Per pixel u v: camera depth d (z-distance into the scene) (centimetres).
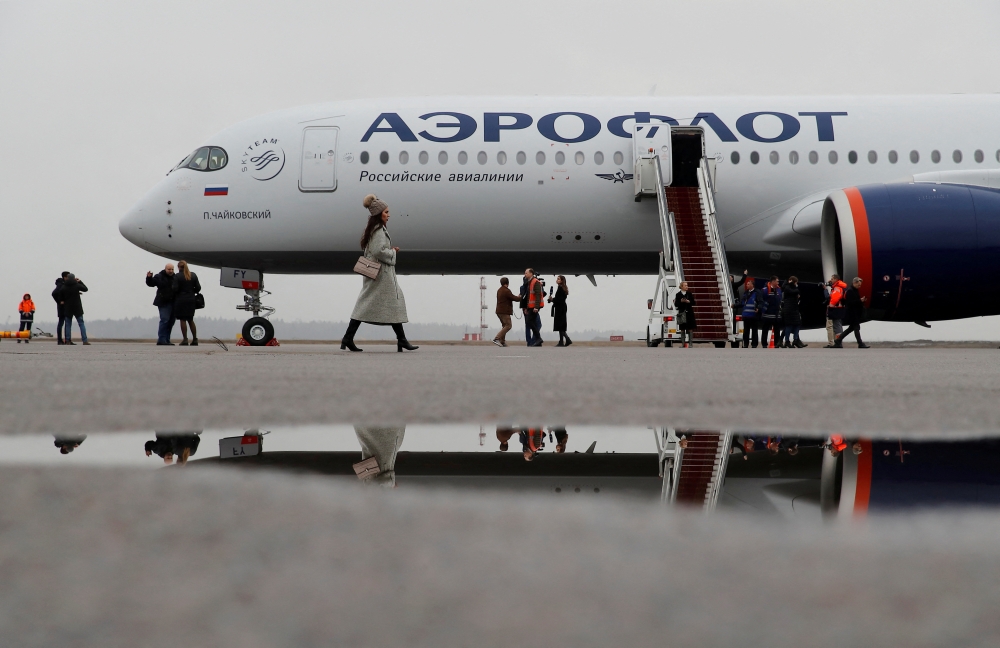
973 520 50
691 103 1498
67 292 1759
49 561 37
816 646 26
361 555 39
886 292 1304
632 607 31
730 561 38
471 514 51
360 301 883
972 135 1463
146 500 55
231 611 30
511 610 30
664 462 114
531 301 1577
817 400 241
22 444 121
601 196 1442
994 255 1290
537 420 183
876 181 1449
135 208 1476
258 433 147
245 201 1445
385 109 1470
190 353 868
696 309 1400
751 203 1462
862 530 45
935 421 176
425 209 1436
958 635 26
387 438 143
